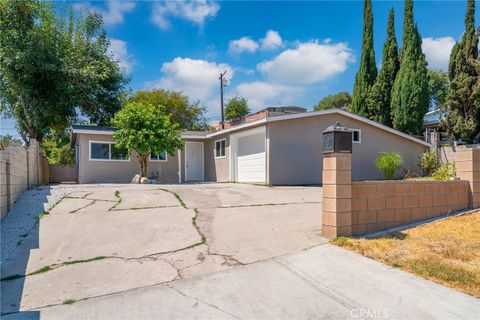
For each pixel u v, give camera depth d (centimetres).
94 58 2080
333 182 558
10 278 425
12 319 324
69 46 1970
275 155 1354
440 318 308
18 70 1595
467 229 593
